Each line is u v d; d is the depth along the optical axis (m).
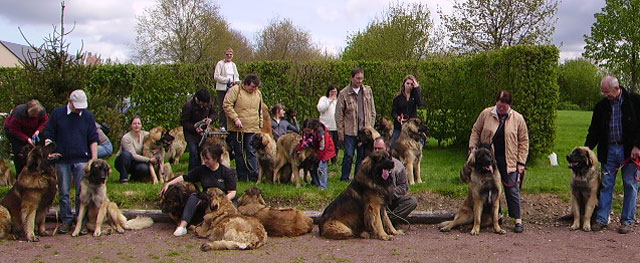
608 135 7.30
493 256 6.07
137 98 14.22
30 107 8.07
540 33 23.56
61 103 10.00
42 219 7.24
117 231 7.35
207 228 7.04
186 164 12.37
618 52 23.22
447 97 14.61
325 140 9.17
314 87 14.74
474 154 7.09
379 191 6.88
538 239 6.89
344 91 9.51
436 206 8.46
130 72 14.06
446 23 25.00
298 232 7.08
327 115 10.92
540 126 11.71
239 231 6.48
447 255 6.12
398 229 7.54
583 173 7.26
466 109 14.28
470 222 7.44
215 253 6.23
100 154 9.64
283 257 6.05
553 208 8.34
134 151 9.95
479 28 24.12
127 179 9.90
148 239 6.99
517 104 11.83
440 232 7.35
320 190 8.80
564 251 6.29
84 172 7.23
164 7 35.66
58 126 7.32
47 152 7.05
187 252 6.30
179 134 12.29
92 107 11.02
